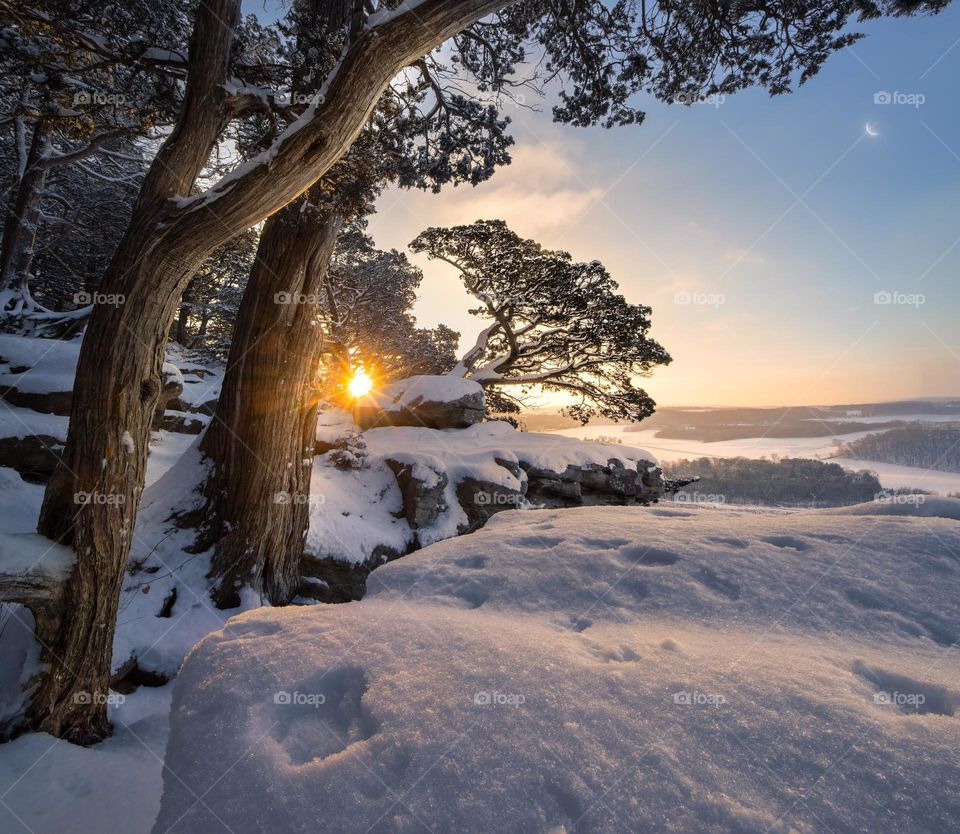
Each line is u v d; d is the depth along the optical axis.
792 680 1.79
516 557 3.49
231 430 7.73
